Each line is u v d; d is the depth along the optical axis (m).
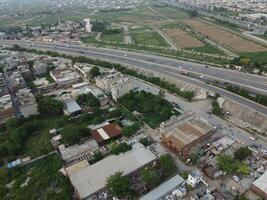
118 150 127.62
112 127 152.50
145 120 161.00
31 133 160.75
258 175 113.62
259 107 162.25
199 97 186.75
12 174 127.31
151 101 176.62
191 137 133.12
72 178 114.62
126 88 192.00
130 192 107.19
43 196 112.56
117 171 115.69
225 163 115.38
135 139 142.50
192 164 123.00
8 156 140.75
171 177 116.44
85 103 188.00
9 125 163.62
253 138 138.38
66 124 162.38
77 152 134.50
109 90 198.88
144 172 110.56
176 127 141.50
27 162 134.12
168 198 104.69
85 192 106.56
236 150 127.06
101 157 130.38
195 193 106.94
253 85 192.38
